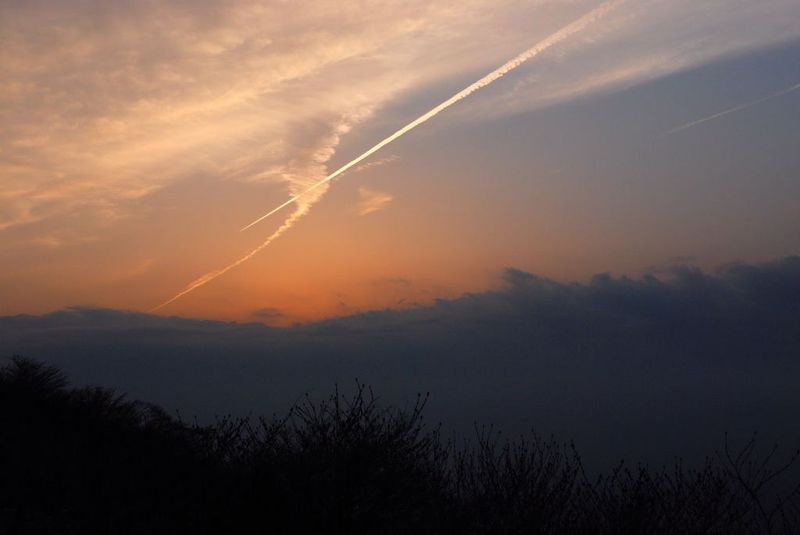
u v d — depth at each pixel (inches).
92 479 403.2
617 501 333.4
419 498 353.7
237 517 335.0
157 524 357.4
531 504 336.5
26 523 356.8
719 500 328.5
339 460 345.1
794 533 307.6
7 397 548.1
